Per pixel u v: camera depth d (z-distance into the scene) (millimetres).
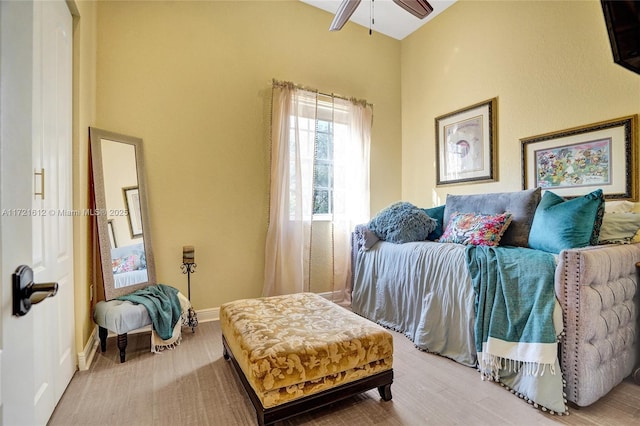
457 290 2131
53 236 1571
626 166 2166
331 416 1533
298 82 3279
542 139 2627
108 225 2299
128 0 2543
